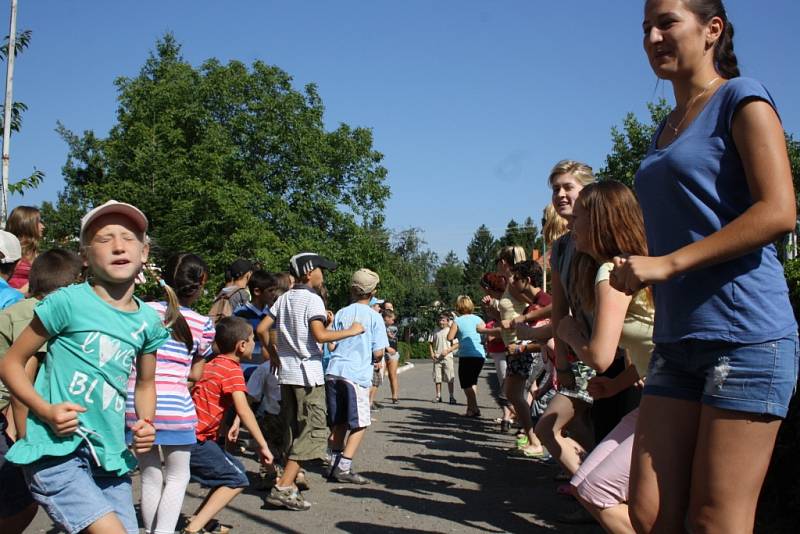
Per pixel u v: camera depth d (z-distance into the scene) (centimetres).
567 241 411
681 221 226
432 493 635
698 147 222
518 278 689
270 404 726
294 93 4047
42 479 298
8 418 361
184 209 2459
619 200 334
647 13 241
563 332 348
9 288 450
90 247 319
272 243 3522
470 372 1273
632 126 2525
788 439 484
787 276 505
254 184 3709
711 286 216
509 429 1074
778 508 507
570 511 558
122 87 3941
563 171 460
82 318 310
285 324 614
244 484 475
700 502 218
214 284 3156
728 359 213
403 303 7088
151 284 862
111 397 315
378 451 869
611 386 421
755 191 209
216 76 3884
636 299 344
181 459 425
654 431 232
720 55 238
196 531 459
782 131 213
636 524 234
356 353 702
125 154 3291
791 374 211
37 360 335
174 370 426
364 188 4175
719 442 213
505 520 538
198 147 3547
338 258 3884
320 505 589
